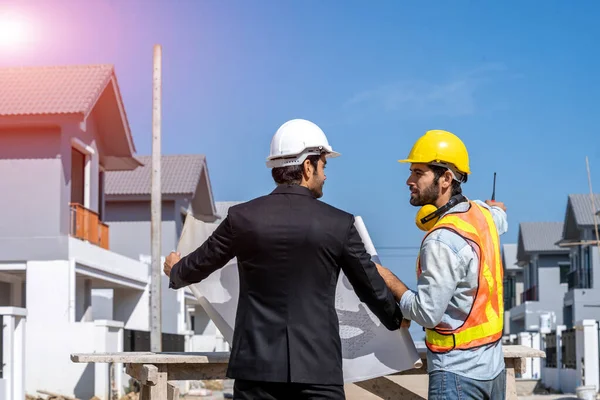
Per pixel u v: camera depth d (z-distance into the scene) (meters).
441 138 4.25
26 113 18.58
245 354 3.81
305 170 4.03
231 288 4.86
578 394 18.72
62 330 16.41
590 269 38.38
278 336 3.78
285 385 3.79
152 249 18.58
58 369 16.34
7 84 19.72
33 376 16.36
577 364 21.12
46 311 18.77
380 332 4.64
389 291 4.07
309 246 3.83
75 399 15.95
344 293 4.68
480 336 4.03
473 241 4.04
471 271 4.01
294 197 3.94
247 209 3.93
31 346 16.44
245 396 3.83
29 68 20.33
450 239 4.02
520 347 5.12
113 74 21.28
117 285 22.58
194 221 4.93
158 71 18.86
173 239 30.33
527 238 48.09
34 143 19.39
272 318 3.81
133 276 22.86
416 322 4.06
